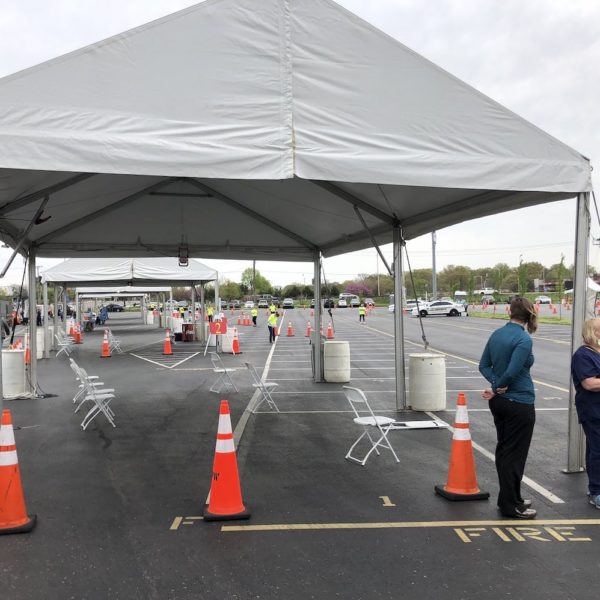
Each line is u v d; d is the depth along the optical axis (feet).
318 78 19.89
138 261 77.20
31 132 17.70
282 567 14.08
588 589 12.92
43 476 21.79
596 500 17.78
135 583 13.35
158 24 18.84
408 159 20.40
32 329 40.83
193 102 19.02
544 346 75.31
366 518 17.19
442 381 33.73
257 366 58.44
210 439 27.53
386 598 12.59
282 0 19.71
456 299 259.39
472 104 20.93
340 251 43.11
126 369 57.31
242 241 47.06
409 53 20.53
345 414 32.91
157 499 19.13
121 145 18.30
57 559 14.64
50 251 44.57
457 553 14.78
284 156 19.49
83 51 18.24
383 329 120.57
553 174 21.35
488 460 23.36
